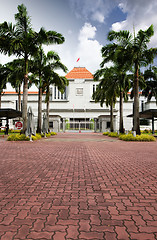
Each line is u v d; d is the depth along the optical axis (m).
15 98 47.72
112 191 3.34
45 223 2.20
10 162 6.02
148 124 42.75
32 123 14.83
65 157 7.07
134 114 16.55
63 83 20.44
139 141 14.96
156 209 2.60
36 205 2.72
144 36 14.91
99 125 41.91
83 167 5.34
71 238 1.90
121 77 20.14
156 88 23.91
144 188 3.51
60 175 4.44
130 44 15.56
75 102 48.25
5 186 3.61
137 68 16.31
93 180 4.04
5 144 11.83
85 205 2.72
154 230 2.07
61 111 46.25
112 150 9.27
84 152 8.48
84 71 53.66
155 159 6.71
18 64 16.66
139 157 7.14
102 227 2.12
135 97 16.48
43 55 17.91
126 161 6.30
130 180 4.05
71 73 52.88
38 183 3.81
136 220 2.29
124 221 2.26
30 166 5.43
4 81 21.08
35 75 19.97
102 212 2.49
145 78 22.19
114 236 1.94
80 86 48.94
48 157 7.03
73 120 44.59
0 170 4.92
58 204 2.76
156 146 11.27
